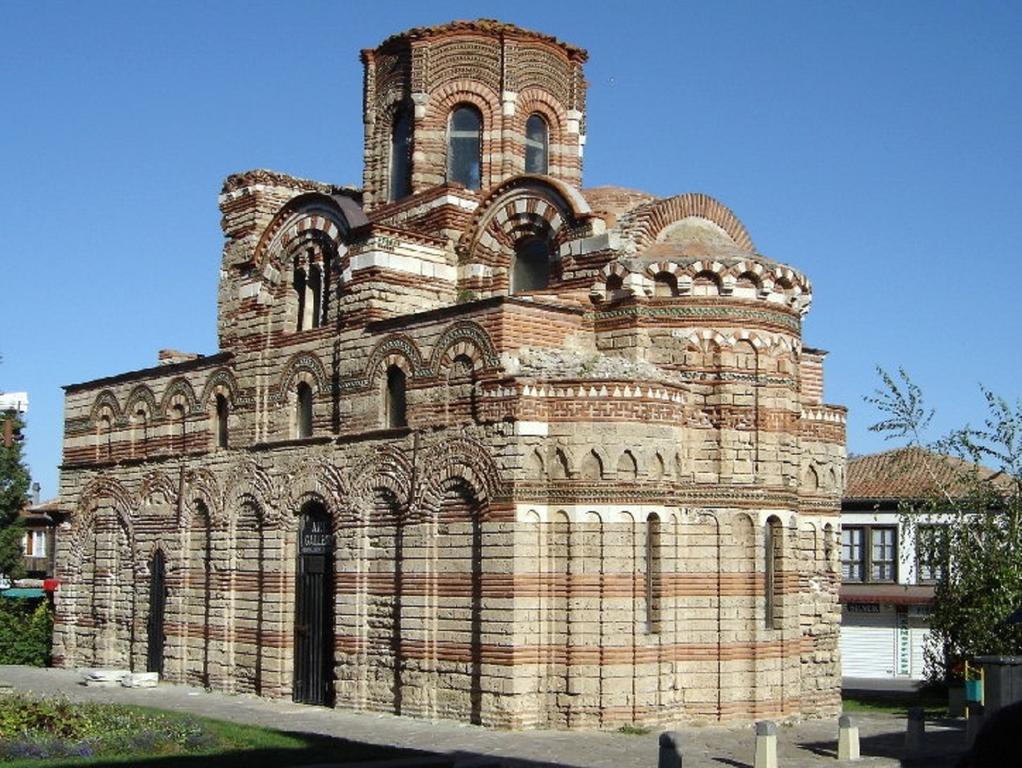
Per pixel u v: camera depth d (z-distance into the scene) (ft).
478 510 111.55
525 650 107.65
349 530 124.88
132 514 159.74
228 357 147.02
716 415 116.16
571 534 108.47
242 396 143.64
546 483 109.70
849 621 221.05
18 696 111.65
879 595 214.28
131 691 139.23
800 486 127.85
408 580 117.19
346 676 122.72
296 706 126.62
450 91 146.20
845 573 219.82
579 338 118.93
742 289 118.11
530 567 108.47
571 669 107.24
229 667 139.44
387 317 128.47
